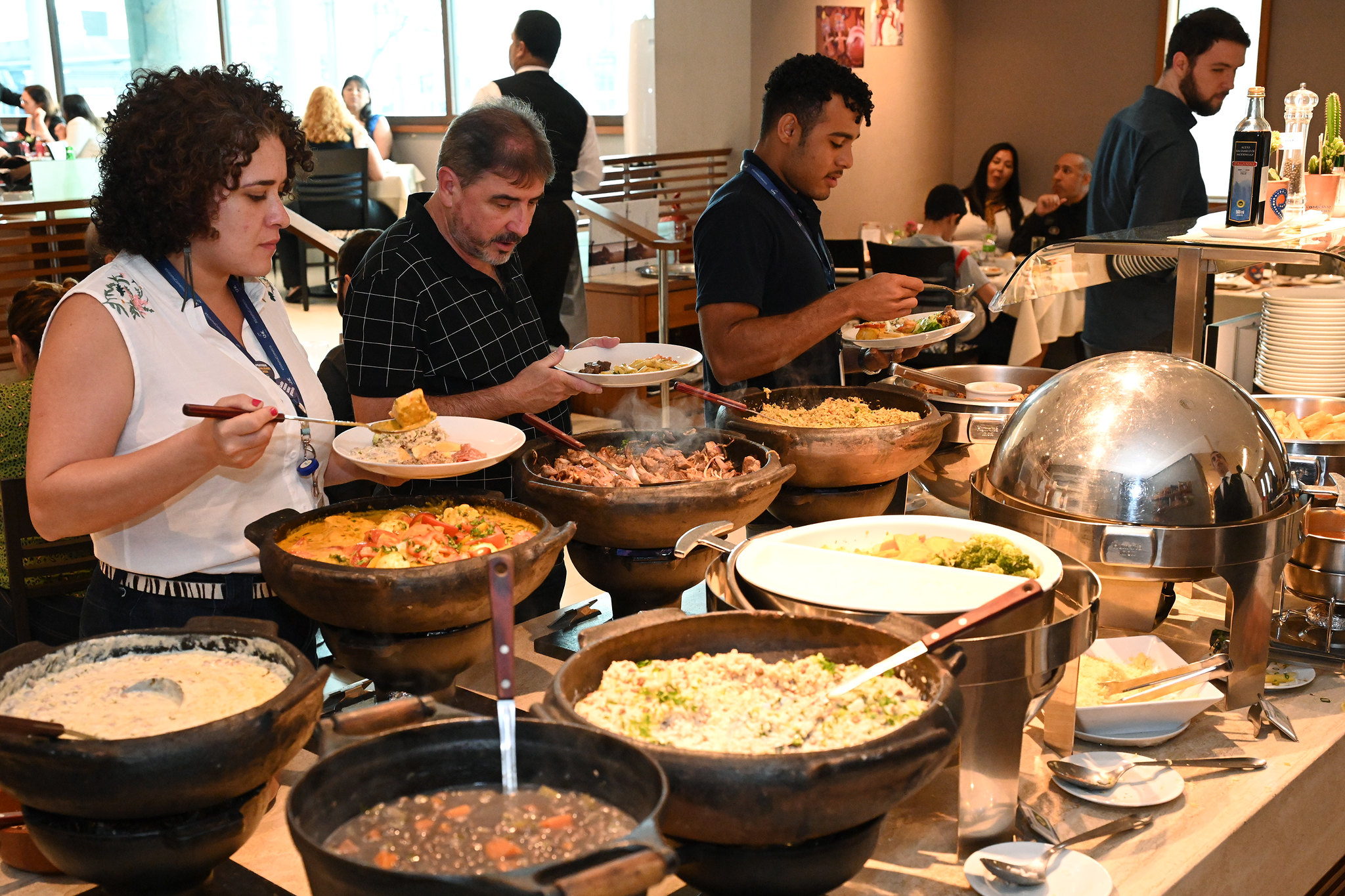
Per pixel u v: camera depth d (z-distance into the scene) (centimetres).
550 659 154
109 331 136
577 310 545
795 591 135
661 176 759
